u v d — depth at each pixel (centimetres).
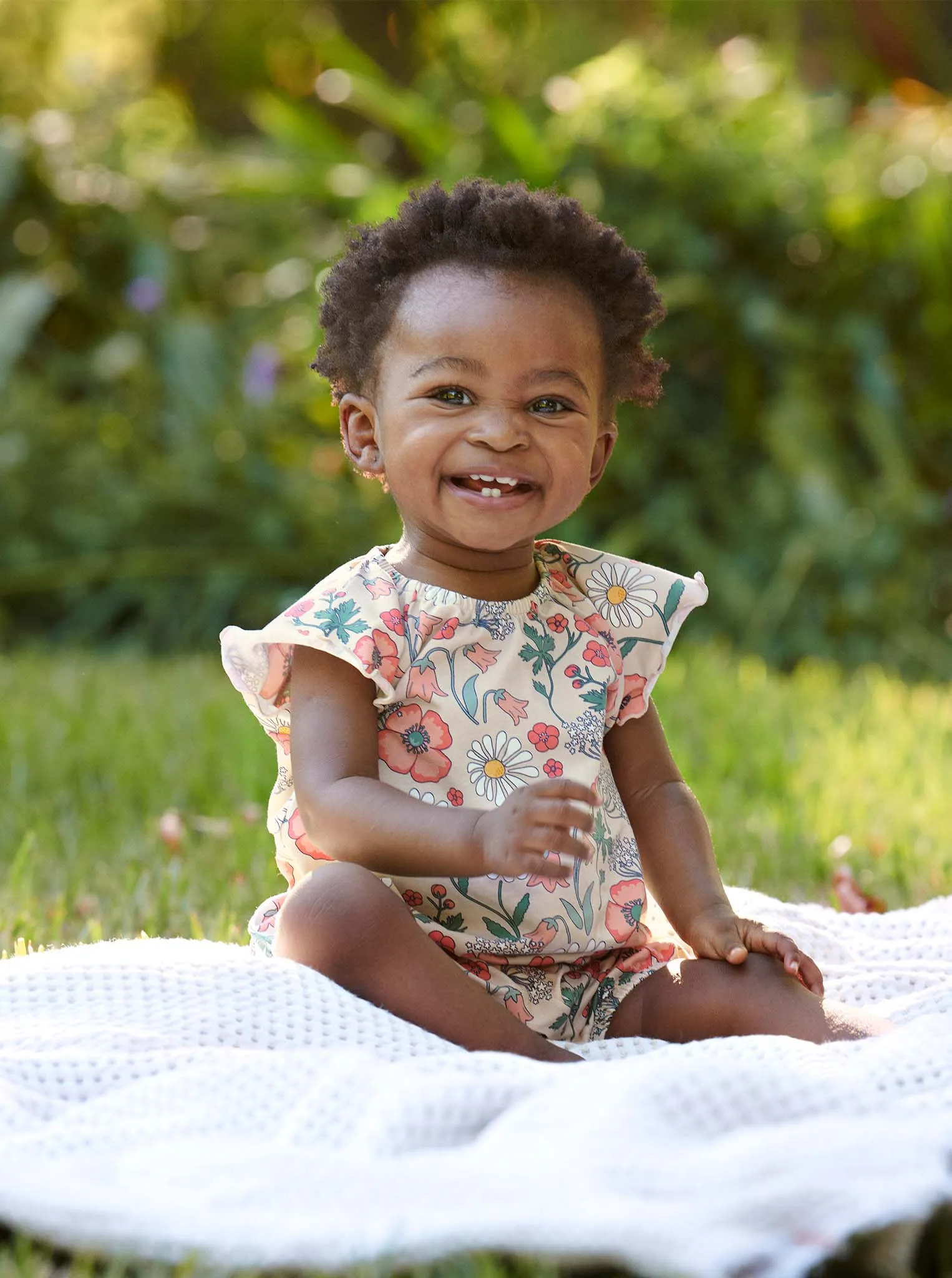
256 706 219
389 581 218
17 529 688
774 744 436
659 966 216
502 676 216
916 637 659
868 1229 139
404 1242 136
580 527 688
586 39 924
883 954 243
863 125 779
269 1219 140
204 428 705
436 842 190
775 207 711
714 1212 136
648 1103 156
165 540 692
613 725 230
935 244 696
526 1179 143
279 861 226
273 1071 169
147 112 881
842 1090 162
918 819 363
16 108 820
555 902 211
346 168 761
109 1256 143
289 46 1053
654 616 230
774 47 926
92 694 503
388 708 214
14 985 193
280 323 734
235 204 782
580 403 213
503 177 701
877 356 693
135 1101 168
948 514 689
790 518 682
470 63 852
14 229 755
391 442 214
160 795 385
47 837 342
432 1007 192
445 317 209
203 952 206
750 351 704
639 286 222
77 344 762
